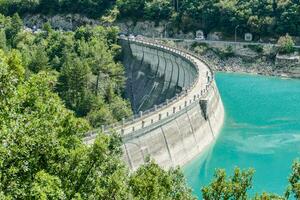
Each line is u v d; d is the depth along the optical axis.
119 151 41.78
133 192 41.88
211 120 130.38
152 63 193.50
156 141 102.81
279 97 169.75
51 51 188.50
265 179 105.25
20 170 33.56
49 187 31.88
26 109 36.22
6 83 34.44
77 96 143.88
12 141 32.94
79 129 40.00
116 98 153.62
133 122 103.62
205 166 112.06
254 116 148.62
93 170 38.75
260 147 122.69
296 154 117.75
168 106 117.81
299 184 40.28
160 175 46.62
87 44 185.00
